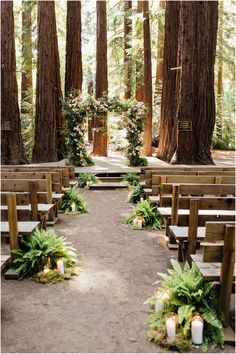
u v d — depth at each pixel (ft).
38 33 51.98
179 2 55.57
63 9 76.89
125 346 11.12
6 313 13.02
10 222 16.25
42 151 53.83
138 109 49.19
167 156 55.21
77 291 14.76
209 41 50.14
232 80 83.10
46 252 16.47
